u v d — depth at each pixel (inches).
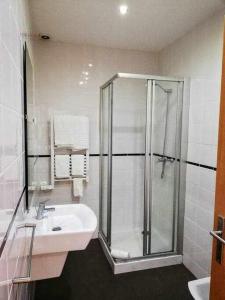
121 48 112.1
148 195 98.7
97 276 88.1
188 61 92.0
